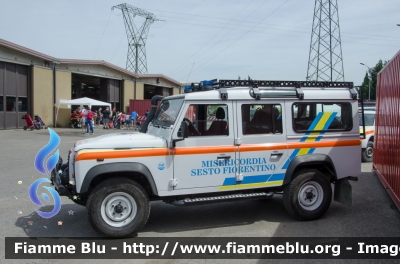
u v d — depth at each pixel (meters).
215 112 5.67
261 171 5.85
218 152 5.63
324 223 5.99
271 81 6.00
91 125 22.97
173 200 5.62
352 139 6.35
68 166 5.77
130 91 38.28
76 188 5.09
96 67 32.00
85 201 5.58
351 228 5.73
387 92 8.00
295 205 5.96
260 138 5.84
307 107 6.12
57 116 27.81
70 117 28.97
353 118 6.37
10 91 23.77
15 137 19.34
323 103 6.20
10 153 13.46
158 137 5.70
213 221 6.17
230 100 5.73
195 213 6.67
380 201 7.36
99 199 5.14
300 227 5.80
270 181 5.90
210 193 5.73
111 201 5.25
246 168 5.77
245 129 5.79
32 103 25.41
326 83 6.35
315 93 6.12
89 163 5.07
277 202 7.39
